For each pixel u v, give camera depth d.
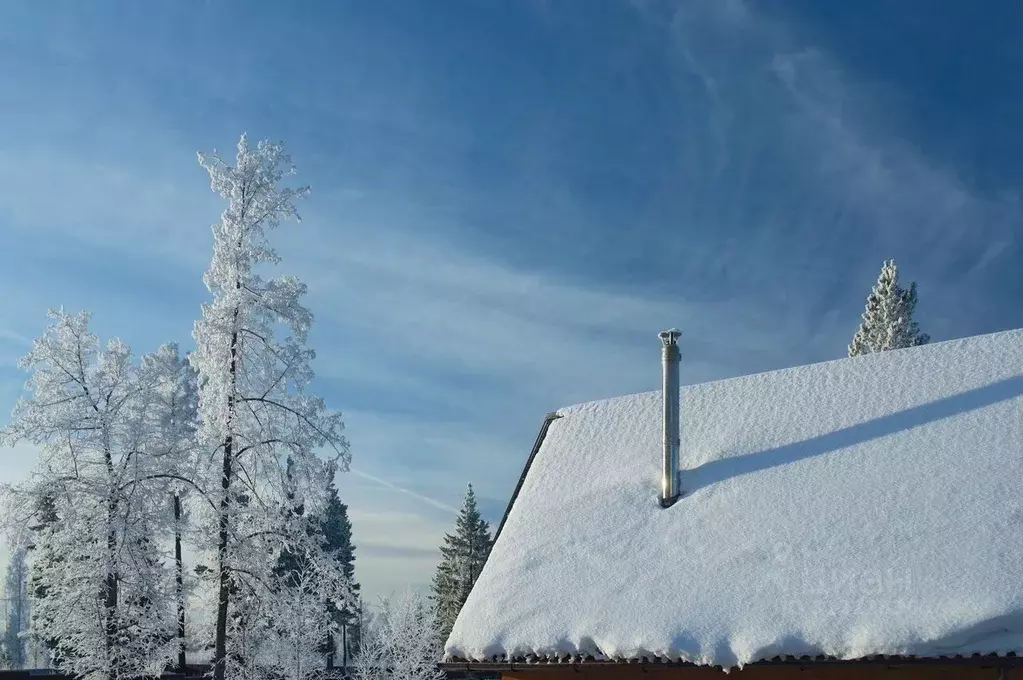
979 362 14.68
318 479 23.12
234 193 23.44
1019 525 11.04
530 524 14.82
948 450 12.89
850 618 10.55
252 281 23.42
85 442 24.66
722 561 12.30
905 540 11.45
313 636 25.58
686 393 16.94
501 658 12.38
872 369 15.50
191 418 32.06
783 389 15.92
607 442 16.53
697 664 11.02
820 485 13.12
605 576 12.88
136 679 25.20
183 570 24.14
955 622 9.86
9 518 23.84
